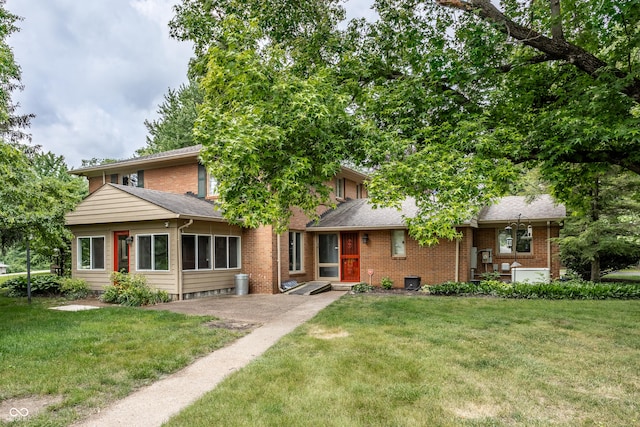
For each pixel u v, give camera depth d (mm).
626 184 14250
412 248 14992
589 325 7898
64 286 13617
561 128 7129
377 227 15086
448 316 8961
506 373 5160
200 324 8508
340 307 10562
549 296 11602
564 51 7512
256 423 3838
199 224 13586
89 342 6867
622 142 7293
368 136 7480
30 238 11539
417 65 8578
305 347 6488
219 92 8305
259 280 14711
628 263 16484
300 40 9180
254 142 6258
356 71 8906
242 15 8906
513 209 15391
